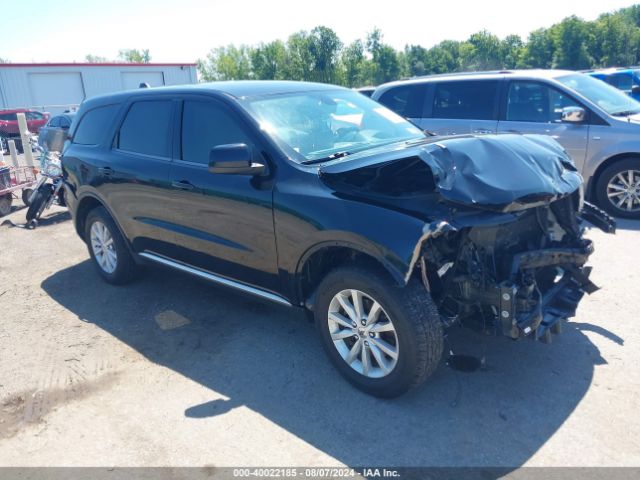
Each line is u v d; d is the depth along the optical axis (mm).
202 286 5359
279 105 4098
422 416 3166
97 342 4328
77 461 2943
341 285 3301
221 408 3357
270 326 4414
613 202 7012
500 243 3400
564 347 3816
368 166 3176
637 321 4129
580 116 6883
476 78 7680
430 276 3291
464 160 3121
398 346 3090
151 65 36656
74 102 34438
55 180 8344
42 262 6531
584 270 3715
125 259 5254
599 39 82688
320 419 3195
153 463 2898
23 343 4375
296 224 3412
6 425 3297
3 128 26281
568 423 3029
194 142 4234
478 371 3574
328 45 89000
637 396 3227
